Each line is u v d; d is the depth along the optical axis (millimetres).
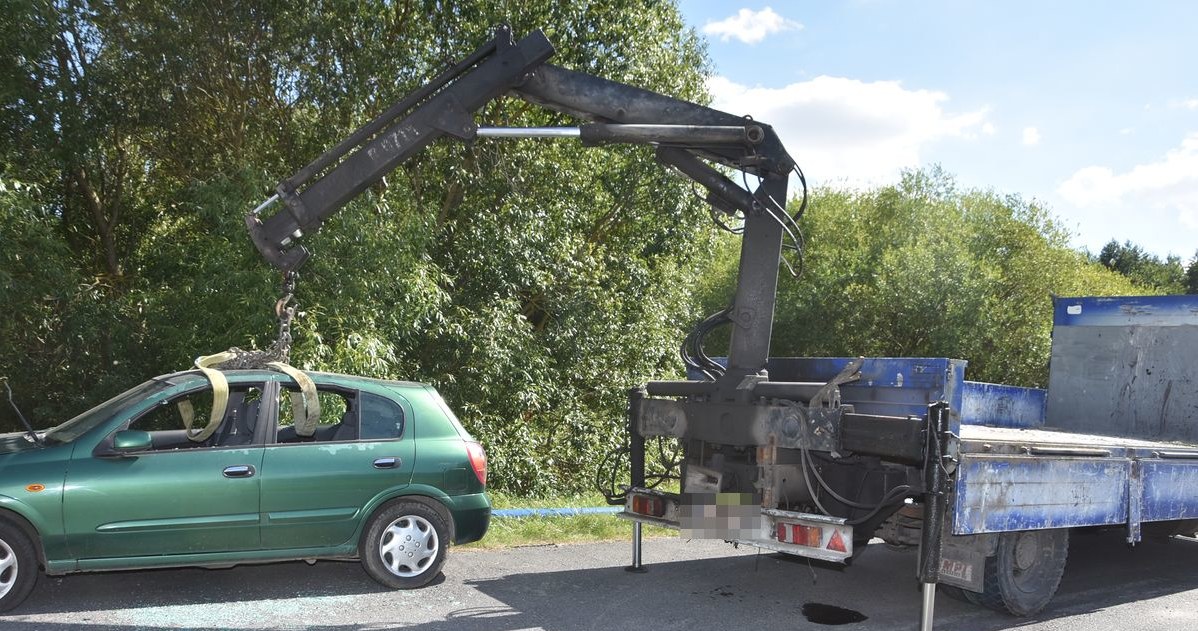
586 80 6367
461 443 6703
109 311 11102
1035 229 31016
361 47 12719
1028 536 6246
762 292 6207
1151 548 9547
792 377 6742
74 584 6387
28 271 10320
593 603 6348
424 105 6055
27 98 10930
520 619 5852
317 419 6156
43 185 11695
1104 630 6102
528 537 8695
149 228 13945
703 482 6242
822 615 6250
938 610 6523
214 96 12531
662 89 16016
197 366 6176
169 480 5809
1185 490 7074
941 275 26391
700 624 5902
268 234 5910
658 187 16828
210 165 12758
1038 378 26391
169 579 6617
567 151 15297
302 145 12789
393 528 6438
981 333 26203
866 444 5359
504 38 6164
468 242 13820
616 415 15805
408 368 13148
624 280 16828
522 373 13820
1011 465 5664
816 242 32656
